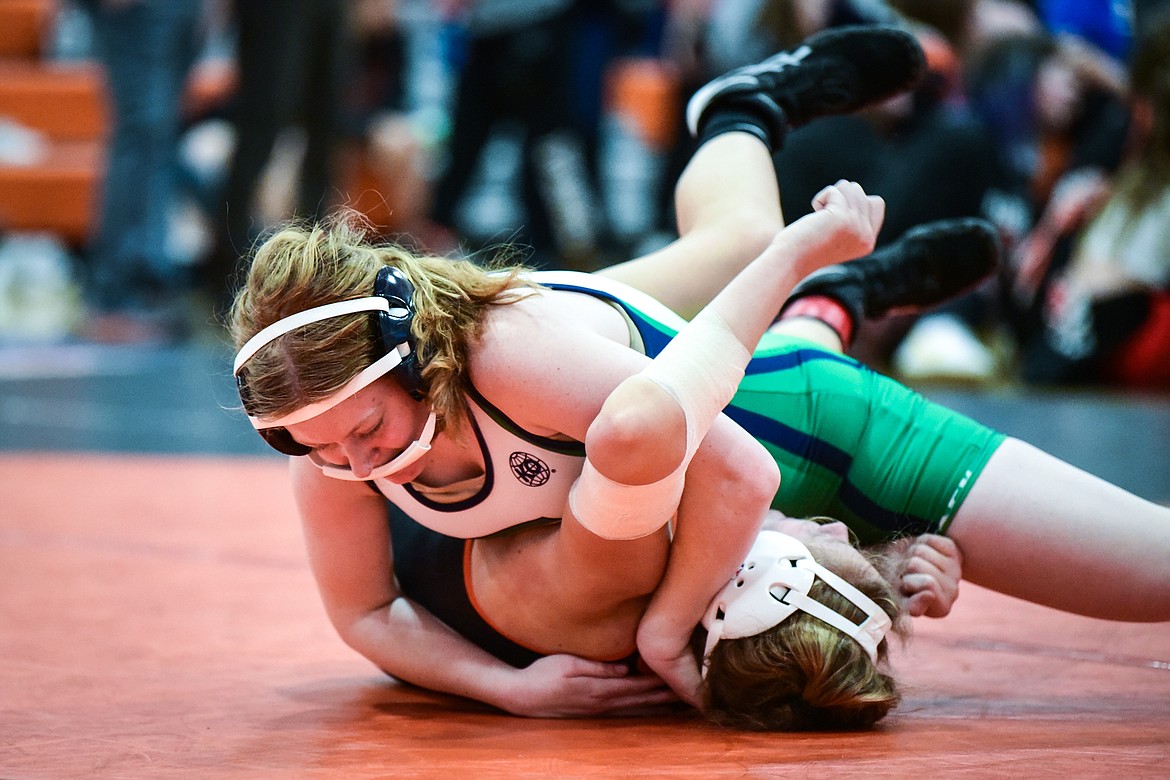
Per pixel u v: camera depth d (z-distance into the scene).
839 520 4.27
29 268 17.44
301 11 14.54
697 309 4.37
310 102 15.12
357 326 3.36
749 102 4.90
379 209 18.11
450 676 3.94
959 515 4.08
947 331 13.05
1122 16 14.73
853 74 5.19
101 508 7.78
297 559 6.30
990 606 5.30
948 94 11.39
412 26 19.42
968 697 4.00
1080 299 12.92
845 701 3.50
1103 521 3.97
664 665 3.72
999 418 11.06
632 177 20.14
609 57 16.58
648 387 3.28
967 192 11.11
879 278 4.99
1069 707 3.88
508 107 16.70
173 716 3.83
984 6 14.12
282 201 16.22
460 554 4.00
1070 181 13.53
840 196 3.63
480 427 3.58
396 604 4.08
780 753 3.39
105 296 15.43
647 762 3.32
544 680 3.80
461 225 18.64
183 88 15.20
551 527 3.75
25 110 19.59
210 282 15.58
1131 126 12.82
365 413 3.40
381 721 3.78
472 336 3.51
